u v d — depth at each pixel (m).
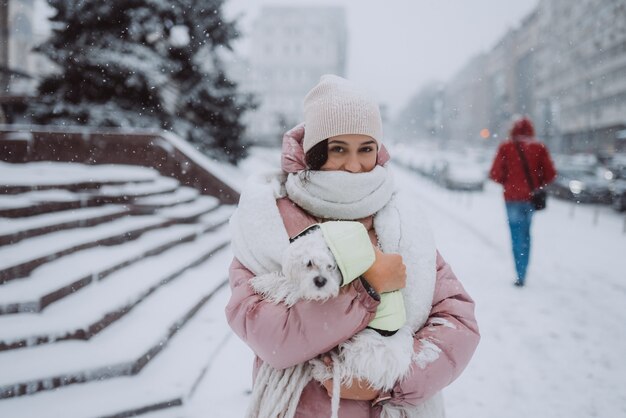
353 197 1.51
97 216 6.47
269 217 1.49
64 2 13.20
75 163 9.81
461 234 10.91
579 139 56.78
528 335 4.87
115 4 13.36
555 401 3.64
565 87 59.84
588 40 53.41
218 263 6.77
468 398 3.67
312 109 1.59
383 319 1.37
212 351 4.23
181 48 14.76
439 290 1.54
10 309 3.99
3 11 24.67
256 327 1.36
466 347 1.40
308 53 85.38
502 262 8.00
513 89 78.50
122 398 3.42
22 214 5.76
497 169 6.50
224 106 15.45
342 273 1.28
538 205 6.35
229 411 3.43
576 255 8.59
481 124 94.25
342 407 1.39
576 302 5.88
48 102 13.27
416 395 1.33
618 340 4.76
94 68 13.12
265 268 1.47
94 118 12.81
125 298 4.55
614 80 48.59
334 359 1.35
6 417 3.15
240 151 16.28
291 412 1.38
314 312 1.31
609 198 18.08
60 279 4.48
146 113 13.77
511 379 3.97
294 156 1.63
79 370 3.56
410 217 1.56
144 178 8.95
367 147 1.59
